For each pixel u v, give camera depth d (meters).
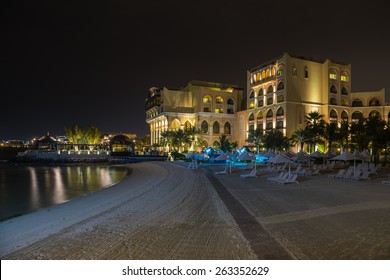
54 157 79.56
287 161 23.81
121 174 45.59
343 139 57.44
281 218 11.73
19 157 76.62
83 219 12.78
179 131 78.94
